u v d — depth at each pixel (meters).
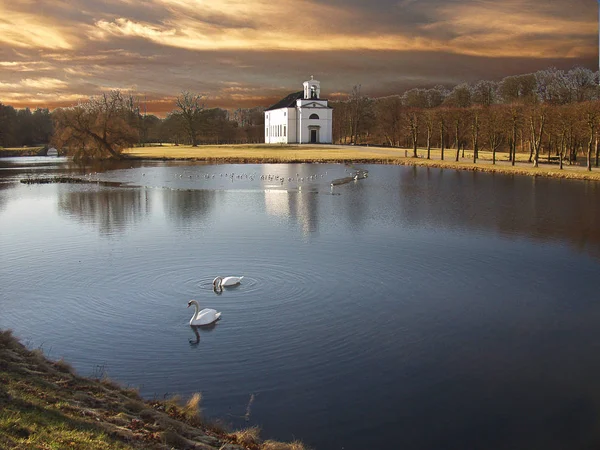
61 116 152.12
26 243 46.66
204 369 23.83
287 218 59.38
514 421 20.19
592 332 28.23
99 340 26.69
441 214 62.03
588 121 104.94
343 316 30.00
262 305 31.48
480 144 168.38
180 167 130.75
